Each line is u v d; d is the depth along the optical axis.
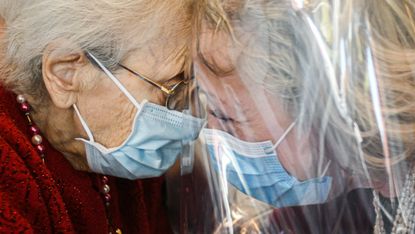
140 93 1.03
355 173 0.85
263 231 0.89
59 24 0.96
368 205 0.85
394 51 0.79
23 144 0.99
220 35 0.88
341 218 0.87
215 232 0.92
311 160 0.87
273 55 0.84
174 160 1.15
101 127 1.06
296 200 0.90
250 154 0.90
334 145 0.83
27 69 1.01
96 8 0.95
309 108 0.83
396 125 0.79
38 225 0.97
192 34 0.94
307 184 0.88
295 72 0.83
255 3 0.86
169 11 0.95
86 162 1.14
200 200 0.99
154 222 1.36
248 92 0.87
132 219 1.31
